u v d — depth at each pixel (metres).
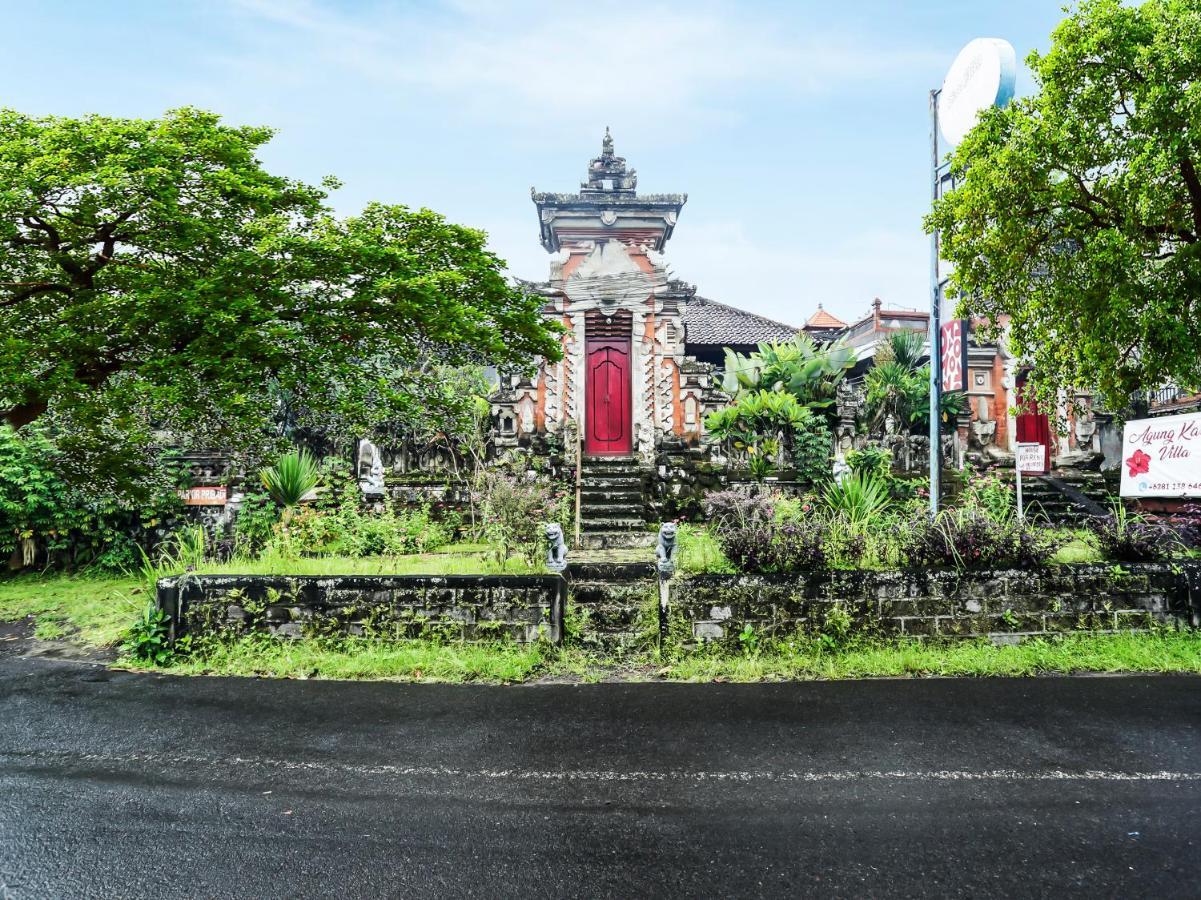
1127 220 8.50
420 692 6.34
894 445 14.87
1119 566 7.46
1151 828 3.79
